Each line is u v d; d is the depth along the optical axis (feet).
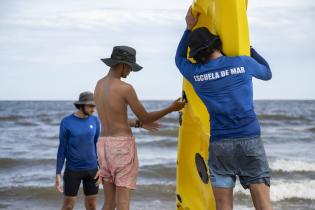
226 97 15.47
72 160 27.81
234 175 15.72
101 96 19.66
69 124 27.78
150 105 452.35
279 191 45.65
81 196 43.57
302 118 179.73
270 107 366.63
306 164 62.08
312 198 43.27
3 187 48.06
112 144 19.25
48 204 42.83
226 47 16.05
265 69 16.11
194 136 18.21
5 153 82.17
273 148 90.43
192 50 15.99
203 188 17.74
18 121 171.01
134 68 19.53
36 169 63.77
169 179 55.42
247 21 16.19
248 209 39.29
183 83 18.62
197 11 17.25
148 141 96.48
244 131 15.39
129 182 19.25
